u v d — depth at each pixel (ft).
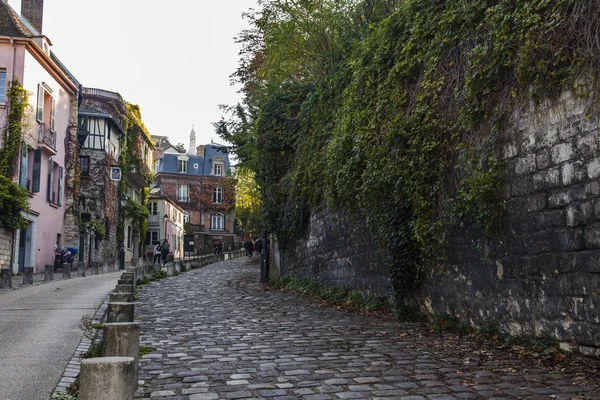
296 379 18.63
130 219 153.58
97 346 22.08
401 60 32.27
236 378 18.83
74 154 104.32
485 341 24.62
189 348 24.40
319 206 50.26
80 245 109.91
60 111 98.02
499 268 24.56
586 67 19.10
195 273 89.86
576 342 20.03
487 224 24.62
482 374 18.81
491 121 24.44
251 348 24.36
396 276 32.37
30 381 18.10
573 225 20.08
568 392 16.25
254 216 133.90
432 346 24.39
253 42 77.10
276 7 54.60
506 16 22.57
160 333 28.63
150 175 165.99
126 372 11.62
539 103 21.59
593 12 18.85
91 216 122.11
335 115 44.57
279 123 59.77
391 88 33.19
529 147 22.41
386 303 35.88
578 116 19.74
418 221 29.60
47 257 92.12
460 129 26.25
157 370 20.07
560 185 20.72
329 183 43.62
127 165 143.74
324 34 53.98
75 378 18.61
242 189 127.95
